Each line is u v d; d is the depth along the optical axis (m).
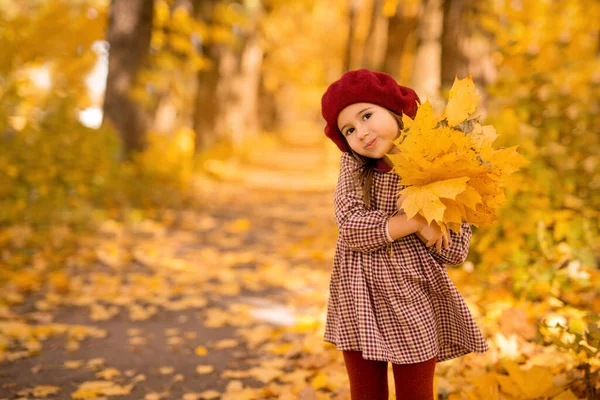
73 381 3.12
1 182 5.90
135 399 2.91
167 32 11.38
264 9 20.84
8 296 4.44
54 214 6.37
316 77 31.91
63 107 6.94
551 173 4.36
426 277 2.03
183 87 12.15
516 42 5.03
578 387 2.59
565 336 3.15
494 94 4.96
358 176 2.08
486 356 3.09
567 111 4.70
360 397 2.10
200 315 4.38
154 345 3.72
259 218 9.09
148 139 10.07
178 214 8.70
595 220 4.41
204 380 3.18
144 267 5.71
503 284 3.97
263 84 29.27
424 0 9.97
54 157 6.59
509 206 4.17
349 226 1.99
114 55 9.95
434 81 9.85
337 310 2.16
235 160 16.92
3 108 6.48
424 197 1.83
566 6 5.45
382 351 1.96
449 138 1.86
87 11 10.65
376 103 2.03
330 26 28.28
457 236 2.10
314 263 6.08
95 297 4.69
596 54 5.78
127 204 8.20
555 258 3.84
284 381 3.12
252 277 5.46
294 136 43.25
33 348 3.53
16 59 8.23
